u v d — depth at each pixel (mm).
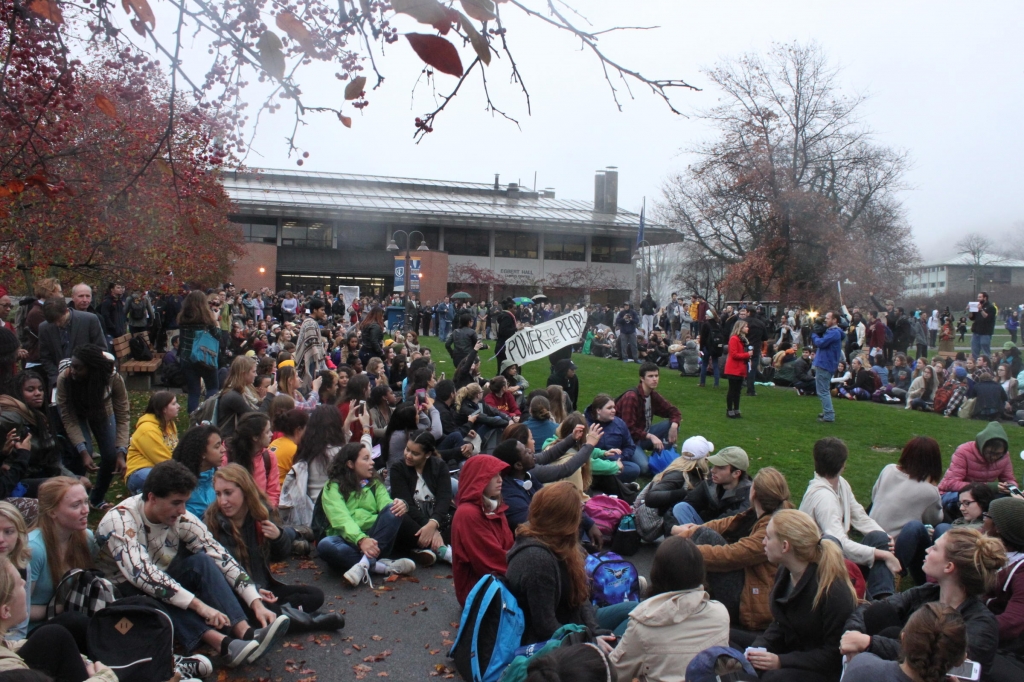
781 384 19625
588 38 2723
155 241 15484
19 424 5961
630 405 9641
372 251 58000
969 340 44688
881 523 6645
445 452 9141
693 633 4238
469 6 2418
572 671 3084
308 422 7434
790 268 39156
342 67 3041
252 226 56750
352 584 6270
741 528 5895
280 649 5148
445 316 33000
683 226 42875
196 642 4742
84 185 8781
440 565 6875
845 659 4172
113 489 8359
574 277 60969
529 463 6547
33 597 4547
